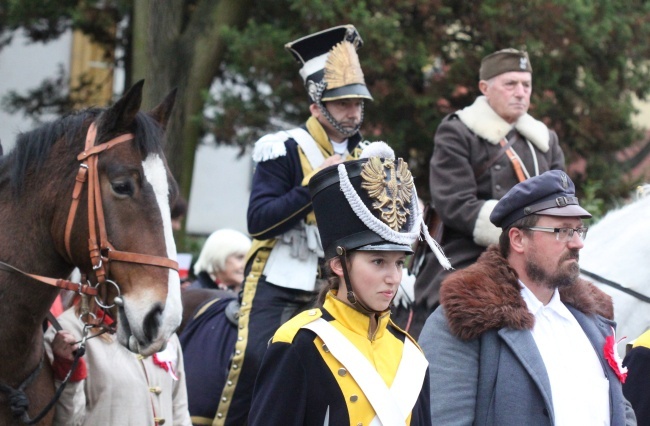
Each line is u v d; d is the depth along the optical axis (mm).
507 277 6656
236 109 19828
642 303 9188
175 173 19844
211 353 9938
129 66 22734
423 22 19766
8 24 21594
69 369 6969
